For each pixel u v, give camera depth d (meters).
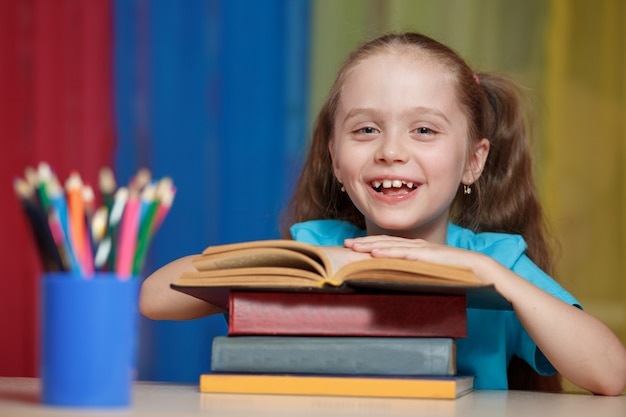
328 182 1.89
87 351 0.86
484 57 3.29
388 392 1.05
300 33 3.33
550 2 3.31
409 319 1.08
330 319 1.09
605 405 1.09
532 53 3.30
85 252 0.88
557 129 3.32
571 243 3.32
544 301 1.28
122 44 3.44
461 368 1.57
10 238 3.46
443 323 1.08
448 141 1.55
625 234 3.31
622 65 3.32
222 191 3.36
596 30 3.32
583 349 1.30
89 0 3.45
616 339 1.35
